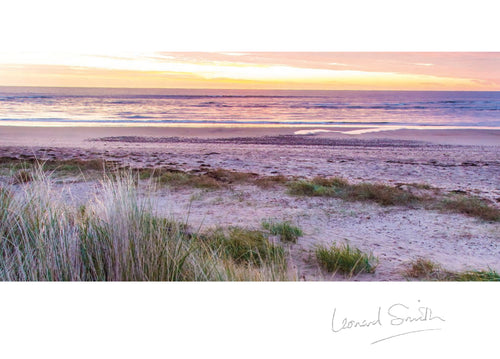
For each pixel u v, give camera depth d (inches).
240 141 663.8
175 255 118.8
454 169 434.0
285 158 502.9
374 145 625.3
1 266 105.8
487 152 557.0
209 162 467.5
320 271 147.5
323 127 855.1
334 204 280.2
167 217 170.4
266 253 156.9
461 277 154.4
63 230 109.4
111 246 111.4
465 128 820.0
